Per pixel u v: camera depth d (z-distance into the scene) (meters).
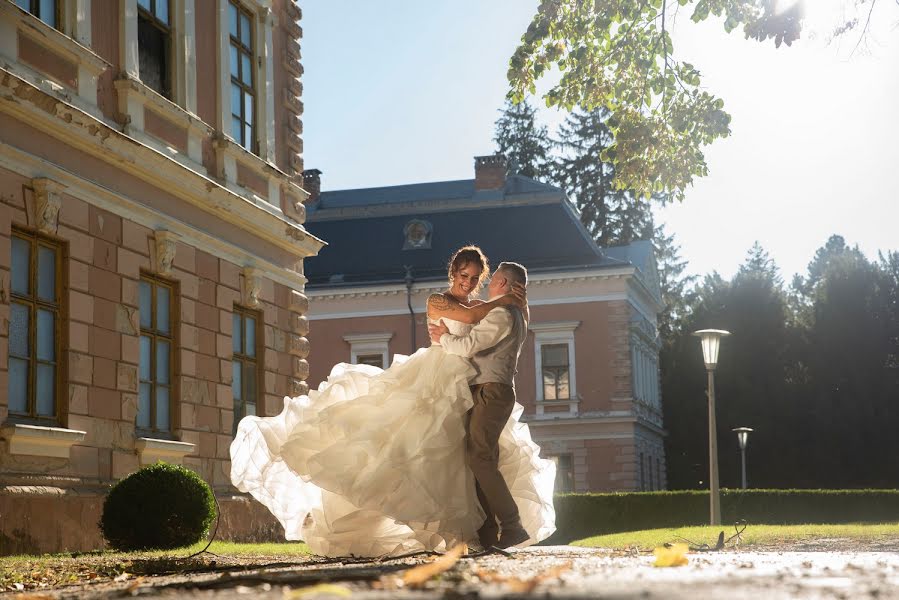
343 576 3.86
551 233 43.12
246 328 15.59
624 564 4.30
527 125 57.53
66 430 10.95
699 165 15.06
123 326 12.26
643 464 42.91
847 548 10.26
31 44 10.97
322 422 6.02
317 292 42.59
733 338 52.44
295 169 17.36
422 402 5.96
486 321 5.98
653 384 47.56
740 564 4.13
